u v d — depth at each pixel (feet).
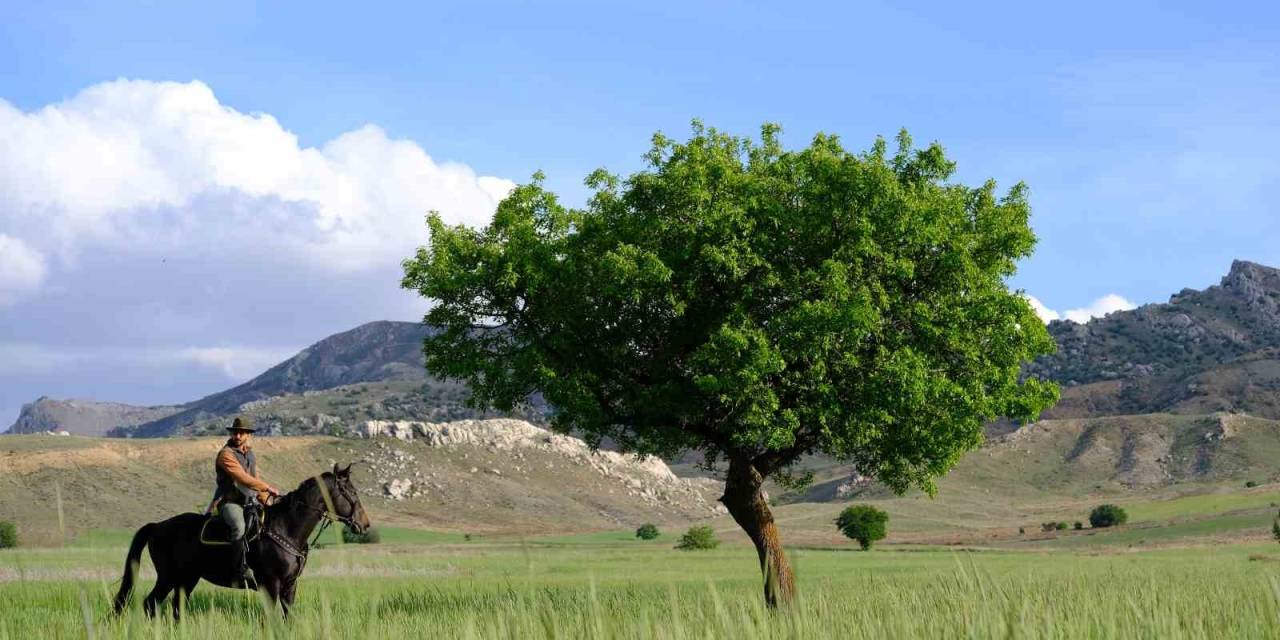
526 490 654.94
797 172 77.10
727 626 15.06
